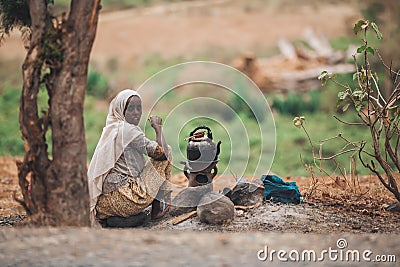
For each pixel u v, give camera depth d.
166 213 11.72
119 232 9.67
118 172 11.16
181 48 44.38
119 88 35.75
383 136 22.91
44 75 9.84
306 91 33.16
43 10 9.86
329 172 20.34
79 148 9.86
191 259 8.49
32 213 10.04
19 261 8.38
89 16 9.67
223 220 11.02
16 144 25.33
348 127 27.11
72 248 8.84
